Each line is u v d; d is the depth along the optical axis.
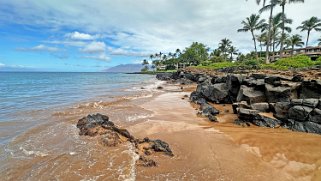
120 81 70.88
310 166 8.92
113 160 9.26
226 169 8.66
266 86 17.39
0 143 10.98
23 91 36.09
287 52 72.19
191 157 9.75
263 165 9.03
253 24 56.97
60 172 8.23
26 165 8.74
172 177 8.02
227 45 98.06
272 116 15.45
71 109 19.81
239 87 21.73
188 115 18.28
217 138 12.27
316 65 33.00
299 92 16.33
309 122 13.72
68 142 11.25
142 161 9.11
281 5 46.34
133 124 15.09
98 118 13.86
